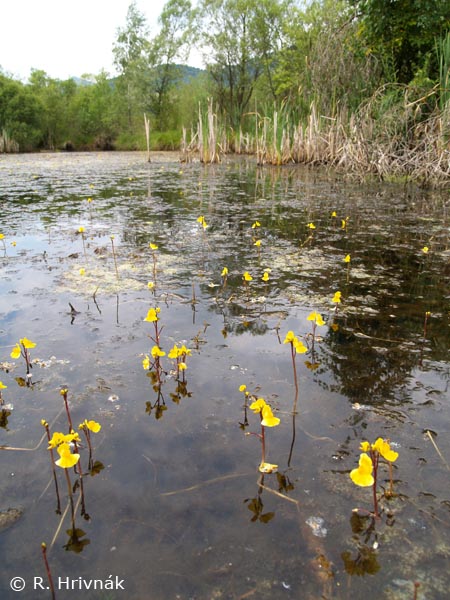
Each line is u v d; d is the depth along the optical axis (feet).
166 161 51.85
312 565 3.78
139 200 22.77
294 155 42.47
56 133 104.01
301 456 5.02
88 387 6.31
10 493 4.54
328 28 39.75
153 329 8.07
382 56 34.78
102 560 3.84
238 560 3.83
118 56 93.50
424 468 4.83
